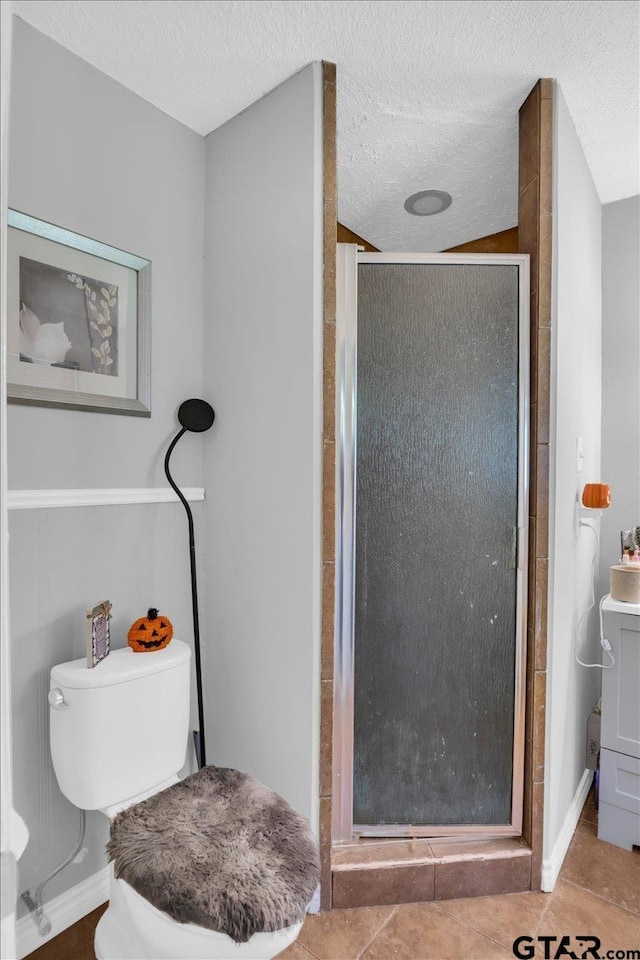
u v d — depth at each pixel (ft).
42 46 4.45
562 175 5.14
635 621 5.72
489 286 5.19
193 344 5.78
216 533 5.78
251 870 3.38
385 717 5.22
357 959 4.37
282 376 5.13
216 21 4.32
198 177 5.81
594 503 5.90
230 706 5.66
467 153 6.08
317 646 4.92
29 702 4.47
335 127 4.82
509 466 5.22
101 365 4.94
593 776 6.98
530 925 4.72
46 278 4.54
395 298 5.17
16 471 4.36
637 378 7.23
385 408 5.17
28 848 4.47
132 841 3.61
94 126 4.84
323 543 4.90
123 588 5.16
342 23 4.34
